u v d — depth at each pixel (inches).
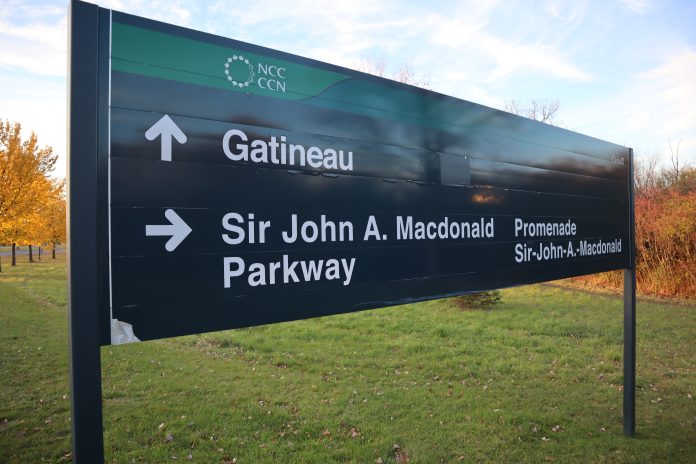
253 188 73.4
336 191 85.7
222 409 195.3
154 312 61.5
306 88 81.9
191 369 256.5
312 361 270.2
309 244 80.7
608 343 311.0
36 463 151.3
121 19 60.2
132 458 152.9
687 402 203.8
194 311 65.6
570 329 351.9
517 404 201.2
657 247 552.1
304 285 79.7
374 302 91.2
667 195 594.2
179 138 65.2
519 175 131.6
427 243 103.3
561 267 145.3
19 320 411.5
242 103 72.7
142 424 179.5
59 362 274.2
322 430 175.9
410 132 101.0
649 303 479.8
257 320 72.9
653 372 248.2
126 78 60.4
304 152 81.0
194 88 67.2
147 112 62.0
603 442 163.0
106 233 57.6
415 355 281.0
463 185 113.5
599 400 206.2
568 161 151.9
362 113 91.4
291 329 359.6
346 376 242.4
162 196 62.9
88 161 56.2
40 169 727.7
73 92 55.5
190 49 67.0
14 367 263.7
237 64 72.4
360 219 89.5
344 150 87.7
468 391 217.5
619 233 174.2
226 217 69.9
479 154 119.0
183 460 151.9
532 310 437.1
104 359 279.4
